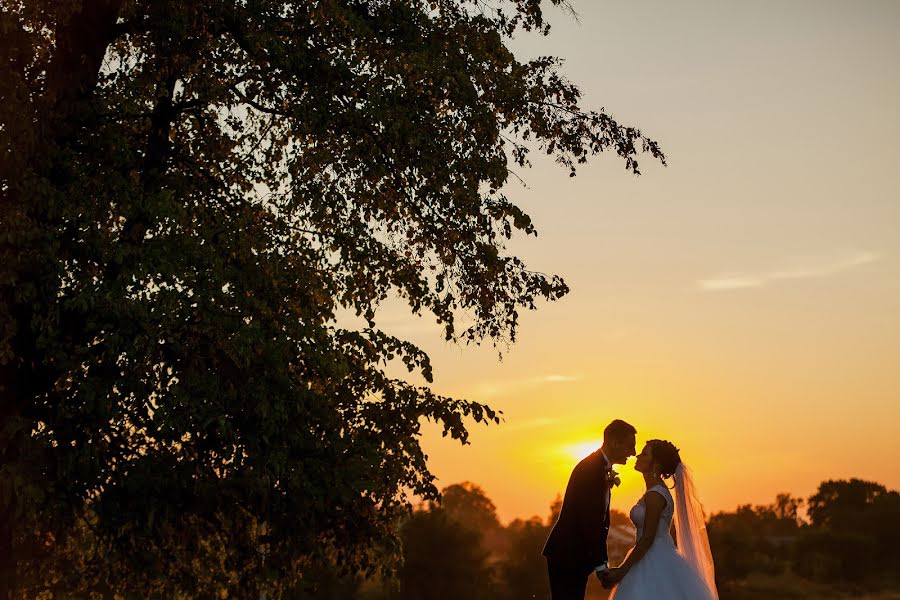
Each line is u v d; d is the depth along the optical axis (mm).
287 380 13516
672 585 9875
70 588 16156
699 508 10375
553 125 16219
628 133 16469
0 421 13078
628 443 10133
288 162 15914
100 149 13789
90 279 13109
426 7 15508
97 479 13141
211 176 16531
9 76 12375
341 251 16250
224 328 12953
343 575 15898
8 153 12195
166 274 12273
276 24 14781
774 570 99875
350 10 14406
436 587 64438
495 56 15594
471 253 16047
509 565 74000
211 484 13070
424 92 14914
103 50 14703
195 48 14906
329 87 14539
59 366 12742
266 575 14445
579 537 9852
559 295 16219
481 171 15016
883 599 88375
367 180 15789
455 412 15664
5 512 12930
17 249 12422
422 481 15758
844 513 124000
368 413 15539
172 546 14961
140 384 12766
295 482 13125
